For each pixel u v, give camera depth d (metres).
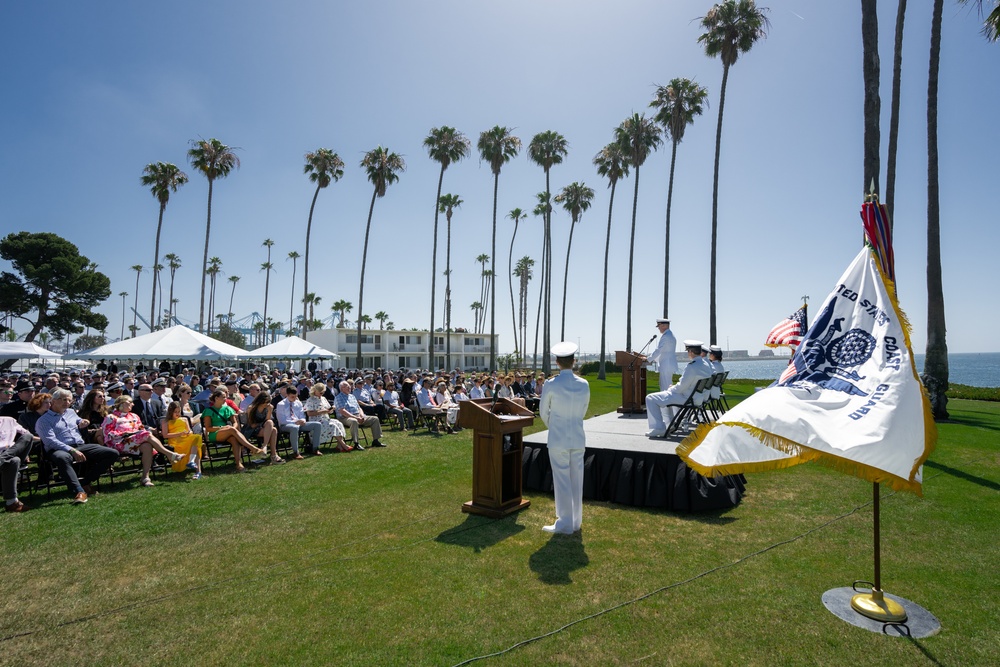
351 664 2.96
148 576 4.11
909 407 3.09
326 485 6.99
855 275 3.70
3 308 43.81
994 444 9.45
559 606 3.60
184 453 7.35
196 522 5.43
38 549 4.67
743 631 3.27
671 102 29.38
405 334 63.28
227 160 35.00
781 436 3.17
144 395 9.02
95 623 3.41
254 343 90.06
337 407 10.40
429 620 3.43
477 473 5.76
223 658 3.03
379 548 4.70
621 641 3.17
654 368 10.58
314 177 37.22
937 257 12.91
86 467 6.59
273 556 4.52
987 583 3.95
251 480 7.30
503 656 3.02
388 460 8.74
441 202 50.91
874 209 3.68
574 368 5.27
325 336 60.06
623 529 5.20
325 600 3.71
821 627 3.31
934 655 3.01
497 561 4.39
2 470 5.77
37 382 15.59
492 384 15.80
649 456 6.08
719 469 3.56
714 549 4.64
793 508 5.86
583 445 5.18
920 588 3.86
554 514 5.73
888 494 6.38
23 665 2.97
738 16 24.64
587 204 46.69
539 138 39.56
